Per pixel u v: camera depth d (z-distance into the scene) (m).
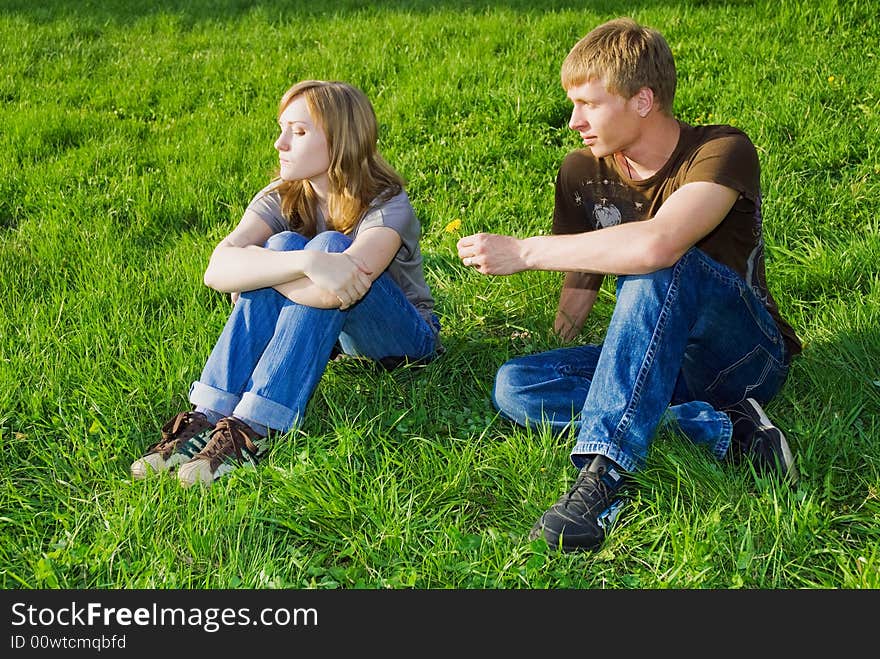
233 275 3.05
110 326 3.91
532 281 4.17
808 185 4.98
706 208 2.75
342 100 3.21
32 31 9.40
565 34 7.80
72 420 3.32
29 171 5.93
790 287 4.10
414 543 2.72
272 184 3.51
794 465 2.90
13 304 4.21
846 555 2.63
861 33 6.91
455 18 8.79
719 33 7.38
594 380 2.77
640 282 2.76
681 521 2.71
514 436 3.12
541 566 2.54
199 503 2.77
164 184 5.66
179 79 7.89
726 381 3.08
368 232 3.18
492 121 6.16
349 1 10.10
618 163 3.11
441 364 3.62
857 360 3.45
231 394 3.06
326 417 3.39
